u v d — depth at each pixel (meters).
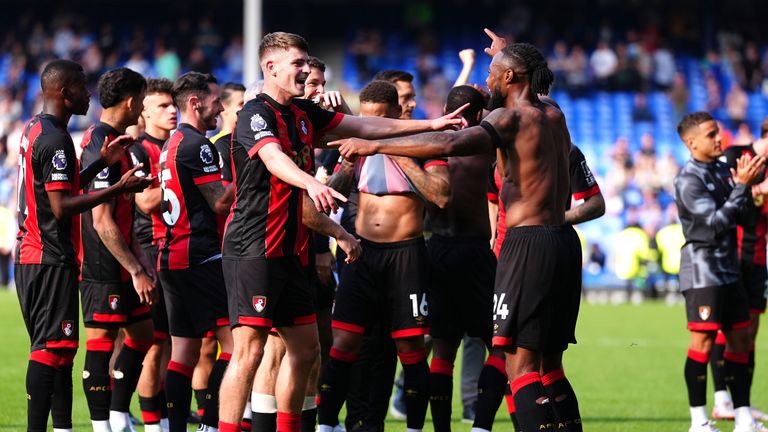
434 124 14.98
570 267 14.31
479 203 17.12
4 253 58.03
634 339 37.25
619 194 61.75
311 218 15.44
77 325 15.38
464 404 21.06
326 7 85.12
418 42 82.19
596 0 83.12
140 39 77.44
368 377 18.17
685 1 82.38
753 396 24.78
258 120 13.81
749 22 81.38
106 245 16.52
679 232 55.47
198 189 16.69
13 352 31.27
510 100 14.57
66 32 79.38
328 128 14.83
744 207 19.64
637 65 76.38
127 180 14.87
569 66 75.56
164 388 19.30
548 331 14.32
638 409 22.77
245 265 14.16
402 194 16.77
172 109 18.52
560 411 14.95
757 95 76.69
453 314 17.09
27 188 15.11
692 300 19.41
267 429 14.98
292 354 14.73
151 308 18.17
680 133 19.94
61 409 15.53
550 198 14.29
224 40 84.56
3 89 74.69
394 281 16.70
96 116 71.69
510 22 81.94
